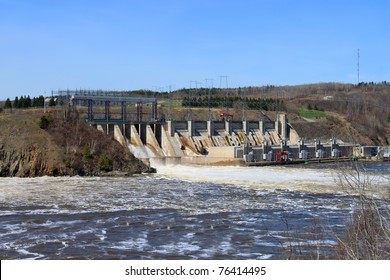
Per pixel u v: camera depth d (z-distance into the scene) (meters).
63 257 33.12
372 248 14.80
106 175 81.25
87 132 88.94
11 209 50.09
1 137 80.75
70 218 46.16
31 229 41.47
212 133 129.00
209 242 37.50
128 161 87.50
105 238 38.62
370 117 181.00
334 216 46.91
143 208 51.50
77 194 60.47
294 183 75.12
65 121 89.69
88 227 42.47
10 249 35.09
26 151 79.25
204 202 55.84
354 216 17.00
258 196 61.06
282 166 113.50
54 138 83.31
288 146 126.06
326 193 63.94
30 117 87.12
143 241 37.78
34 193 60.56
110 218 46.34
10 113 97.38
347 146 138.25
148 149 112.88
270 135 143.25
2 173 77.38
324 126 165.00
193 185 71.69
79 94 115.19
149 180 77.19
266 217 46.94
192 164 113.94
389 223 14.54
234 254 33.84
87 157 82.06
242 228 42.16
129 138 113.06
